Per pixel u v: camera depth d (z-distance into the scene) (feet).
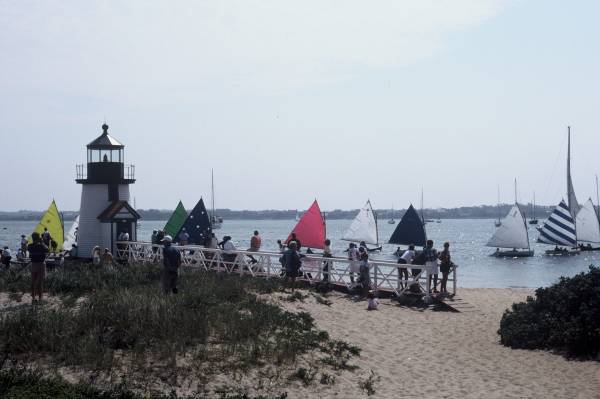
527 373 49.57
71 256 114.83
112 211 112.98
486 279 154.20
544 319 58.80
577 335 54.54
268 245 320.29
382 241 333.42
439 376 48.34
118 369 42.68
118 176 115.14
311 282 81.41
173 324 50.55
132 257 107.65
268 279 81.92
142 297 57.41
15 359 42.96
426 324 64.90
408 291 75.82
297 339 51.98
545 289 62.85
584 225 233.96
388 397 42.96
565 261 205.57
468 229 597.52
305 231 117.08
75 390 37.40
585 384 46.78
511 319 60.90
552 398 43.80
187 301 58.90
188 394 40.11
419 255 77.05
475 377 48.42
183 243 108.27
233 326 52.80
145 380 41.39
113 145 115.03
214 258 92.99
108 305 54.29
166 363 44.21
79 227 115.44
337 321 63.36
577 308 58.13
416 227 169.17
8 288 70.08
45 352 44.88
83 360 43.16
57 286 70.13
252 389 41.91
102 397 37.11
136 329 48.75
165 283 64.18
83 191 115.14
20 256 112.57
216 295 66.28
